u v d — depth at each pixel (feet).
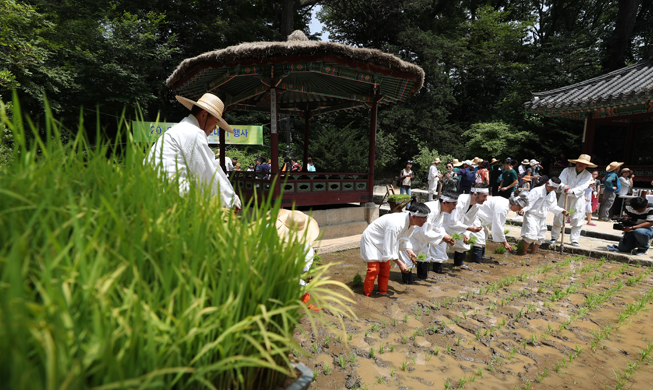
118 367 2.96
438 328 12.17
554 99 46.83
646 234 22.25
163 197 4.72
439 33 94.07
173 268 3.97
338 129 76.33
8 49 36.78
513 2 108.99
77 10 54.03
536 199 23.31
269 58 21.48
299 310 5.86
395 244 14.88
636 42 82.12
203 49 71.92
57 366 2.74
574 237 25.70
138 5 62.85
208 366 3.72
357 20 82.53
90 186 4.44
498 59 93.97
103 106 51.85
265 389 5.47
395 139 76.59
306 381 5.80
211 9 72.69
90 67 48.60
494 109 96.37
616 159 60.13
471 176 42.39
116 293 3.77
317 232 11.49
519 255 24.17
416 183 73.56
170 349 3.55
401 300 14.83
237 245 4.69
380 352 10.43
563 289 16.98
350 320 12.62
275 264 5.12
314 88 27.71
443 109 79.87
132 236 3.95
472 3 108.88
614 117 45.27
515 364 10.03
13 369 2.51
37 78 42.68
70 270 3.21
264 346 5.22
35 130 3.95
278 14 83.05
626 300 15.60
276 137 24.16
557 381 9.20
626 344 11.44
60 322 2.87
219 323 4.15
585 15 97.40
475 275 19.07
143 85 54.60
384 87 28.48
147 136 5.74
